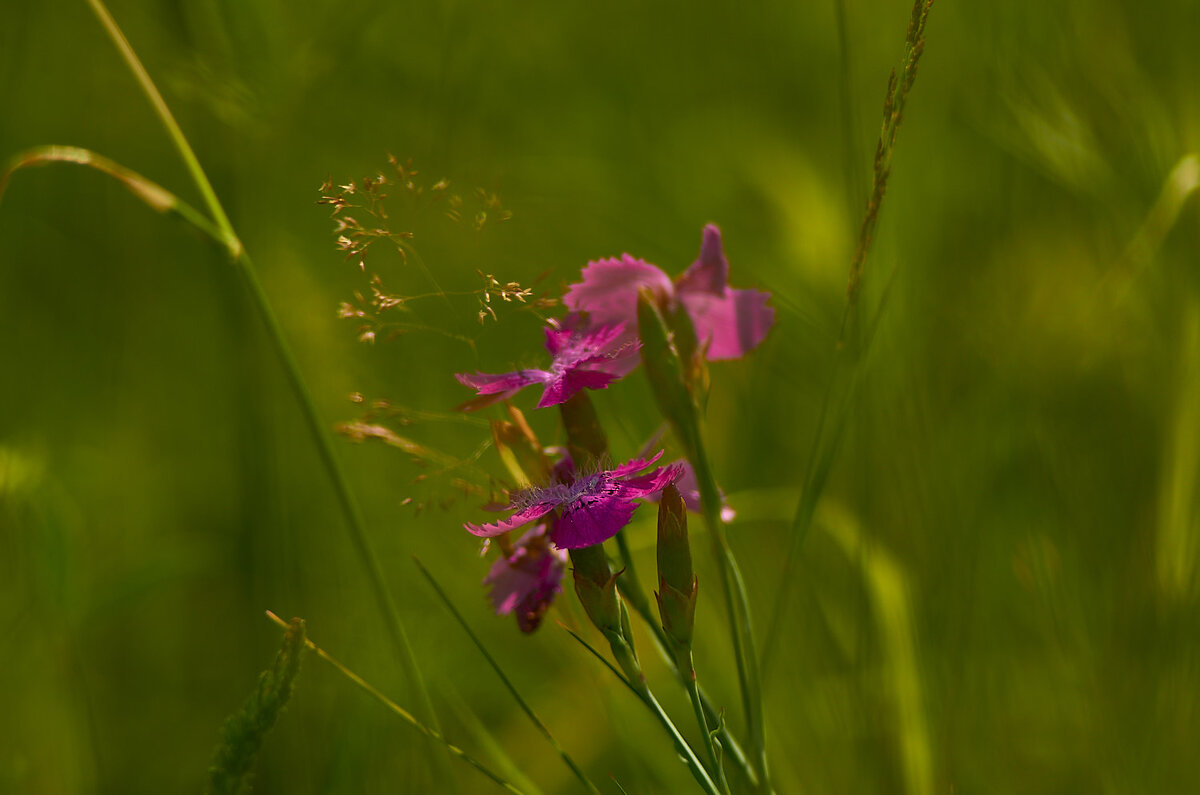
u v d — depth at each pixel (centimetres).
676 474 52
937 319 67
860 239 55
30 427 79
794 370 68
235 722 52
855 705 60
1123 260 65
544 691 65
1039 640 63
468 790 63
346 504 57
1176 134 67
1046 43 71
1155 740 59
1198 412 61
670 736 52
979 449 64
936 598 61
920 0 54
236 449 67
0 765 62
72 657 63
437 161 79
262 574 65
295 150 72
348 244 52
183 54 65
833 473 65
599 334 54
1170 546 60
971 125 75
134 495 78
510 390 53
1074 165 67
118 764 65
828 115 79
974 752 60
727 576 53
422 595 66
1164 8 70
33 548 63
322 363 68
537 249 79
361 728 61
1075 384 65
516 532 54
